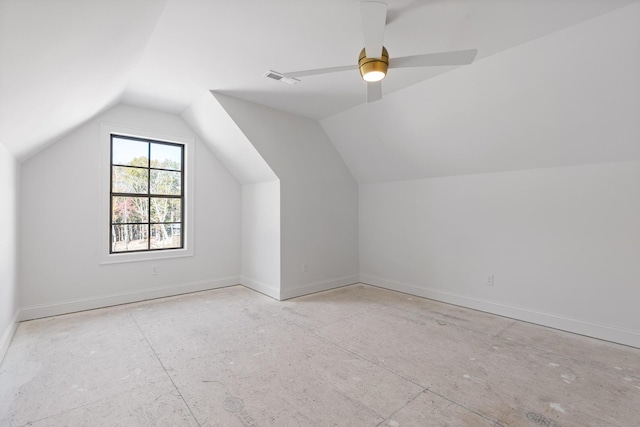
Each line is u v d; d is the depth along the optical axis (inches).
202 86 129.5
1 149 94.1
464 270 151.3
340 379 85.3
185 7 78.3
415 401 75.7
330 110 155.9
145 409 72.4
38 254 130.0
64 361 94.3
